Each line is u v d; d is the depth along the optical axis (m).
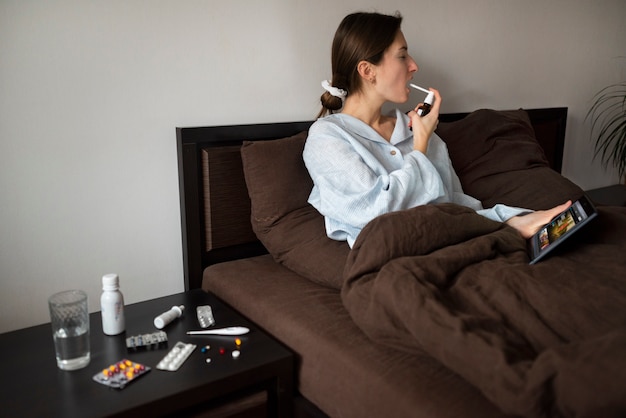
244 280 1.46
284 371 1.14
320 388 1.13
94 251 1.47
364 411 1.03
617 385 0.75
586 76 2.62
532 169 1.85
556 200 1.75
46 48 1.32
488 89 2.26
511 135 1.95
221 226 1.59
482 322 0.98
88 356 1.09
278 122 1.70
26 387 1.01
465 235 1.28
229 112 1.62
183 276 1.64
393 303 1.04
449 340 0.93
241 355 1.14
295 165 1.55
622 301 1.01
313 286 1.41
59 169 1.39
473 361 0.90
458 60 2.13
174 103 1.52
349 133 1.50
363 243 1.20
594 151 2.77
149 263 1.57
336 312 1.25
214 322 1.28
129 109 1.46
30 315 1.41
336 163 1.41
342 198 1.37
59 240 1.42
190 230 1.55
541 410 0.81
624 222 1.42
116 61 1.42
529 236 1.42
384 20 1.52
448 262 1.13
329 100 1.63
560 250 1.35
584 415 0.78
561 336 0.98
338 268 1.37
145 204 1.53
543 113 2.39
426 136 1.47
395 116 1.70
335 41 1.58
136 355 1.13
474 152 1.84
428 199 1.38
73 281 1.45
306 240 1.47
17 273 1.37
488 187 1.80
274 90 1.69
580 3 2.49
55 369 1.08
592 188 2.82
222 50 1.57
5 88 1.29
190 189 1.53
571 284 1.08
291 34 1.69
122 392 1.00
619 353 0.78
